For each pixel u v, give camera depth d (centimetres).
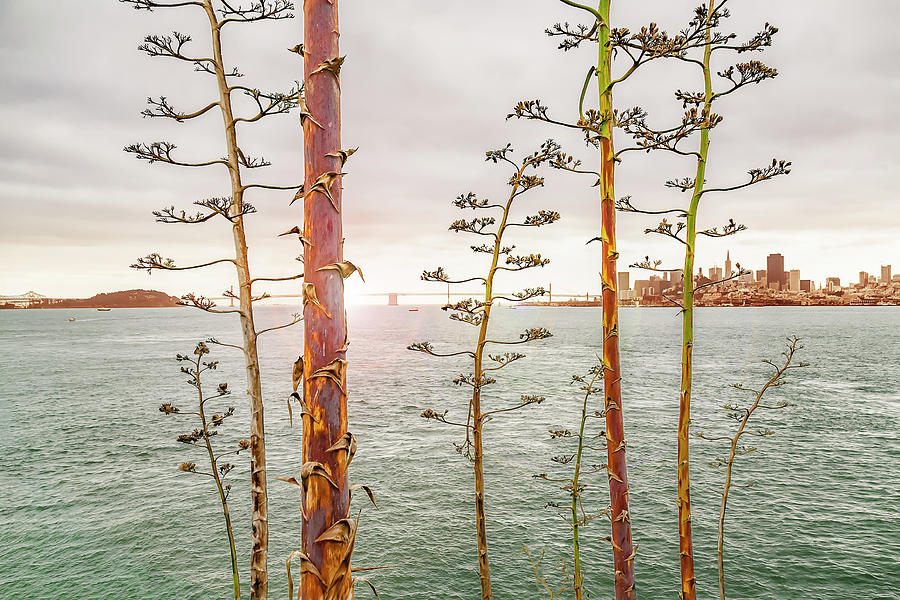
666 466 2923
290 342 15312
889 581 1675
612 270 524
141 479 2856
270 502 2467
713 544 1942
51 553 1962
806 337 13325
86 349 11762
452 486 2730
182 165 591
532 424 4169
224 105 610
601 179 525
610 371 525
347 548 253
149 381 6769
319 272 261
